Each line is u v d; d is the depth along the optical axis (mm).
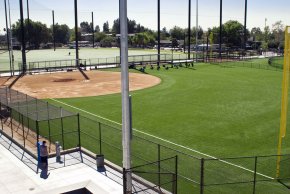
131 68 71500
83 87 50500
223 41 155750
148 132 28000
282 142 25359
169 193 16953
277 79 57562
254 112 34594
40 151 20734
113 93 45562
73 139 25938
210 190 17688
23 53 68562
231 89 47938
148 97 42688
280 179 18812
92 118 32531
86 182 18203
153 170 20062
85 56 114188
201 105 38000
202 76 60781
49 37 189500
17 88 49938
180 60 87500
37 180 19203
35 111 29188
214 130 28422
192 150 23656
